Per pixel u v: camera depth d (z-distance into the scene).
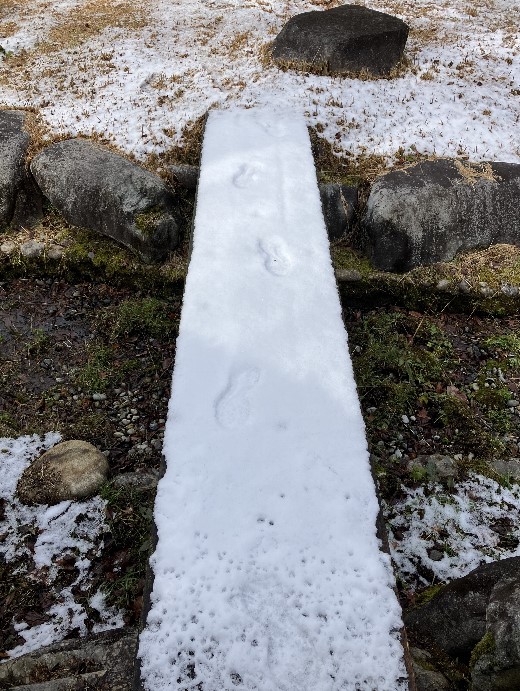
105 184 4.86
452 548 3.38
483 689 2.19
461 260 4.95
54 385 4.28
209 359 3.32
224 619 2.29
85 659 2.54
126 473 3.64
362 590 2.39
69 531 3.38
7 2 8.45
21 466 3.72
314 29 6.54
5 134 5.47
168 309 4.83
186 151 5.56
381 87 6.40
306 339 3.47
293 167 4.84
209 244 4.08
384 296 4.93
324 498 2.70
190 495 2.69
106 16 7.99
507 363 4.54
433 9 8.27
